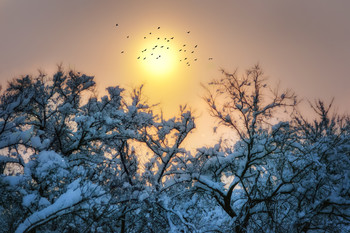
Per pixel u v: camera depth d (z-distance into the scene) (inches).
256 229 431.2
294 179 444.1
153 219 427.2
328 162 457.7
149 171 470.0
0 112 336.5
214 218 434.9
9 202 330.6
